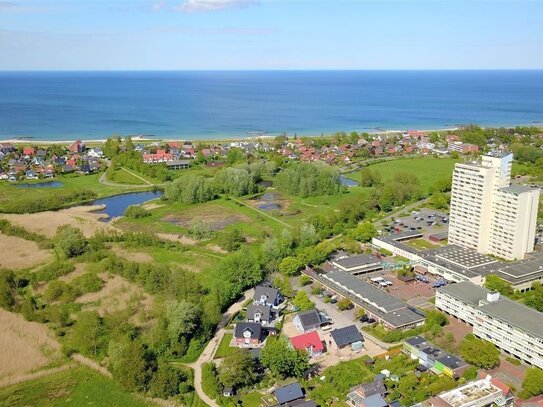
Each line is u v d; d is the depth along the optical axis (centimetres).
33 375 12719
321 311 15875
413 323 14675
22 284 17750
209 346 13975
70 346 13875
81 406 11538
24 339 14338
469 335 14262
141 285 17575
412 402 11212
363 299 16175
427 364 12750
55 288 16738
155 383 11956
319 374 12581
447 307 15575
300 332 14638
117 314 15488
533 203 19075
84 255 19900
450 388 11588
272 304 16238
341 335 13775
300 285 17875
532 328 12738
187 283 16675
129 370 12125
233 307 16312
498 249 19850
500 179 19512
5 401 11694
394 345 13875
